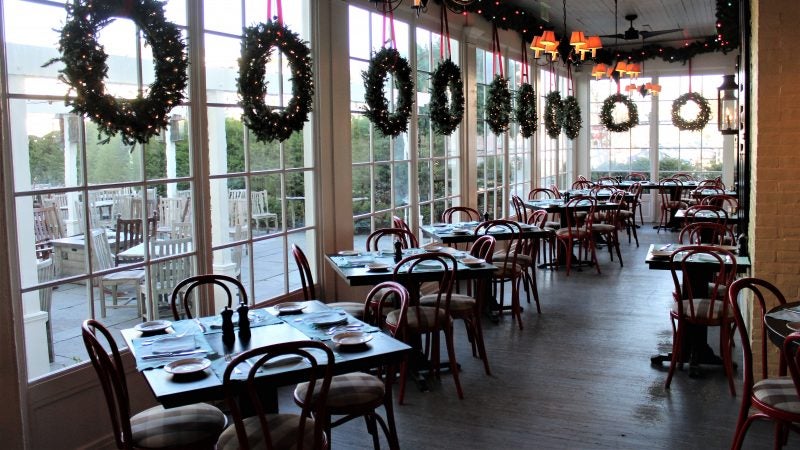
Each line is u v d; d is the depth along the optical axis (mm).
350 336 3027
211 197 4637
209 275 3699
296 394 3141
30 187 3207
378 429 3711
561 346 5203
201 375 2584
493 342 5352
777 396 2941
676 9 9125
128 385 3611
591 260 8977
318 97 5191
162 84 3422
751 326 4199
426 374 4520
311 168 5227
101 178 3529
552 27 10344
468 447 3463
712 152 12102
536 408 3971
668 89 12258
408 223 6816
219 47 4273
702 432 3607
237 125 4473
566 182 12602
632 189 10844
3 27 2998
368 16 5973
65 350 3355
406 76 5742
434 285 7250
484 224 5984
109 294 3586
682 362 4652
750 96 4879
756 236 4109
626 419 3793
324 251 5328
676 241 10516
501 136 9242
